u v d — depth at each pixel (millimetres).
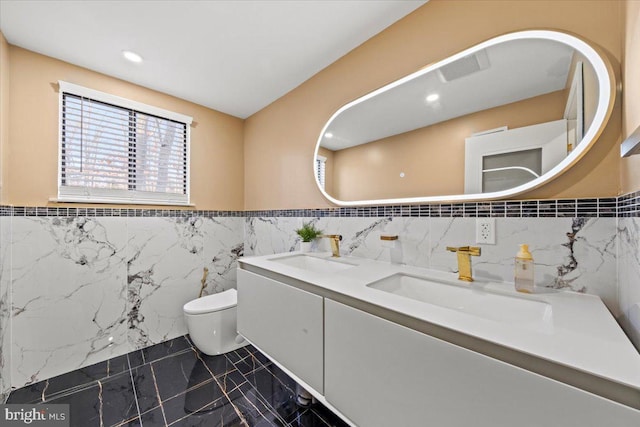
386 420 718
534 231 948
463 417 570
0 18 1261
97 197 1736
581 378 450
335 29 1377
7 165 1407
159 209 1991
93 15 1256
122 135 1854
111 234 1767
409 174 1301
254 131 2414
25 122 1479
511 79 1003
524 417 494
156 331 1956
